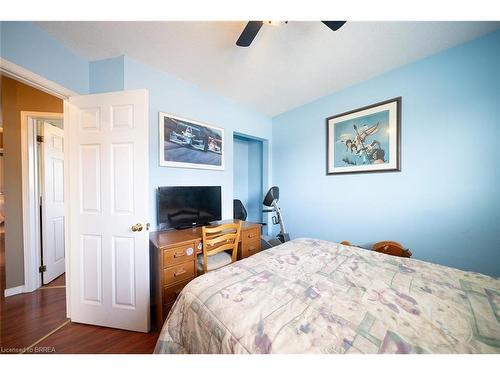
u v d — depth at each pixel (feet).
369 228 7.27
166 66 6.37
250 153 12.57
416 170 6.15
